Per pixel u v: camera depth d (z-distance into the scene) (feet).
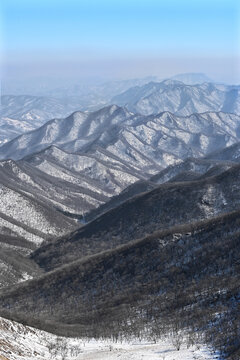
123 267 382.42
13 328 205.98
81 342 228.02
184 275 321.11
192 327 225.97
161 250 379.76
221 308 237.45
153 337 222.69
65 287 386.32
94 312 307.58
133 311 280.92
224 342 198.39
